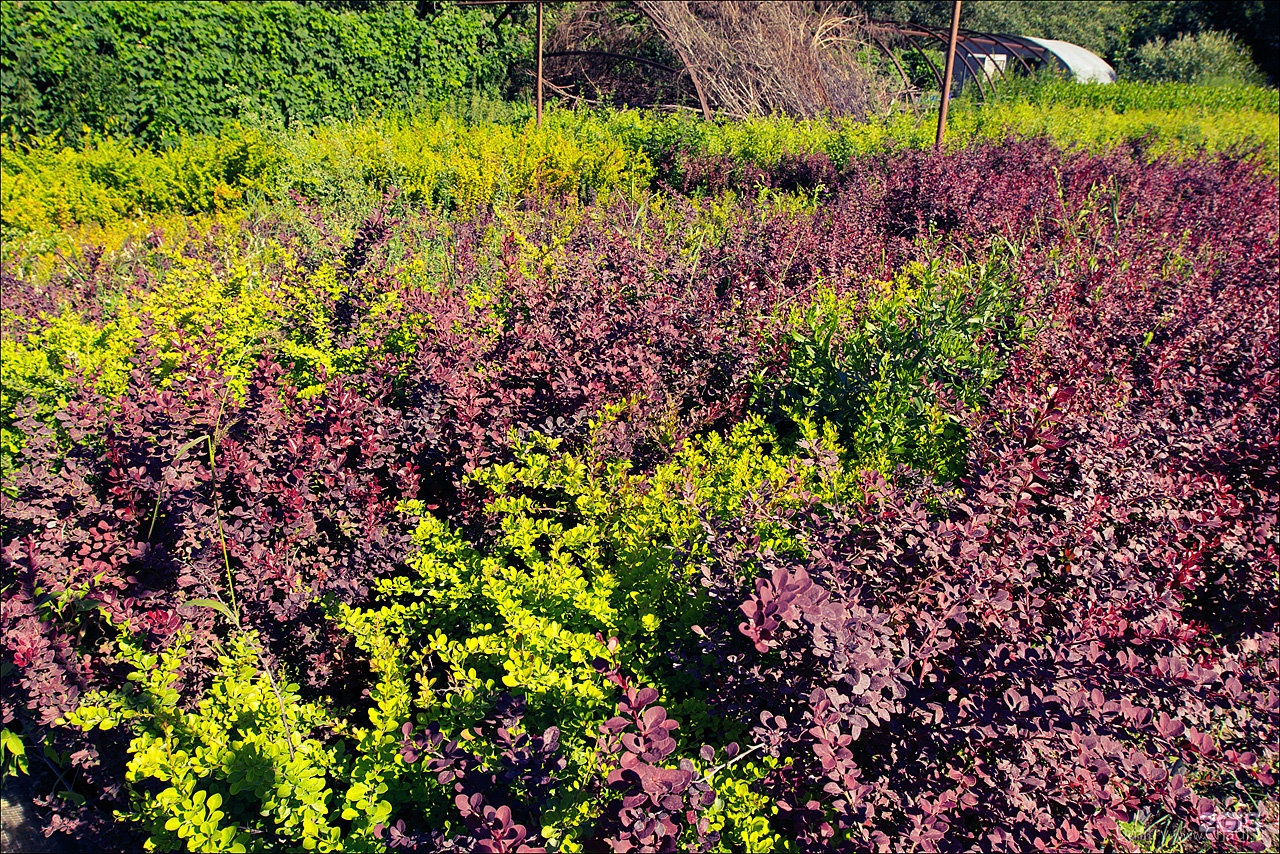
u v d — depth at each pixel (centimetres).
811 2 1795
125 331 461
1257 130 1739
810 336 458
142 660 265
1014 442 340
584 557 318
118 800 277
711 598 261
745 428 402
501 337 448
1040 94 2080
